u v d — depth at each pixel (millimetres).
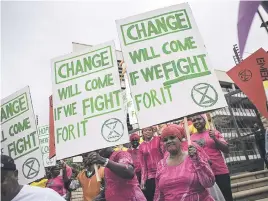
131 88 3098
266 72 3908
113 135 3223
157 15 3279
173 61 3094
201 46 3100
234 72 4035
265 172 6770
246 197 5668
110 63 3475
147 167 4523
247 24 1819
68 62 3650
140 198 3084
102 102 3367
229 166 7082
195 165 2520
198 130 3904
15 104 4125
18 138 4020
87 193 3947
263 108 3846
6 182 2121
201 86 2955
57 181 5145
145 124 2959
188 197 2516
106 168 3158
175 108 2934
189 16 3229
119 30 3299
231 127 7660
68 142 3355
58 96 3566
